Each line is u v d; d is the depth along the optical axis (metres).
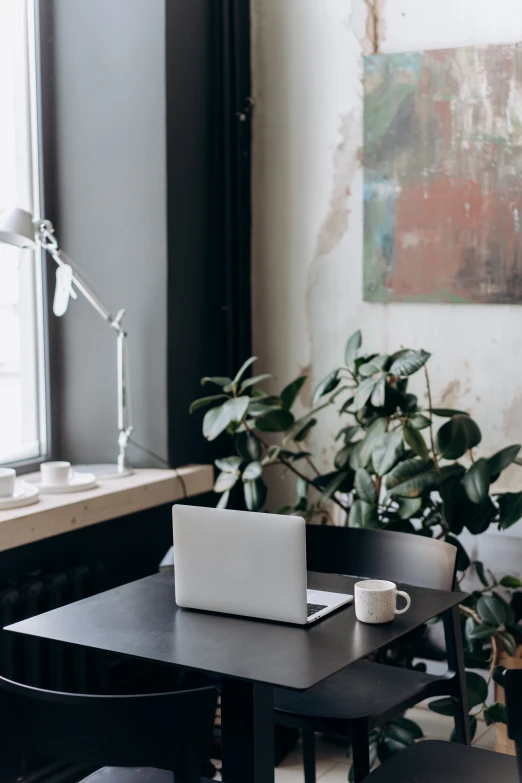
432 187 3.46
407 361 2.91
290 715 2.32
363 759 2.27
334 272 3.68
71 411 3.56
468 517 2.91
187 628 2.03
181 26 3.41
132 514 3.47
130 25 3.37
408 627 2.03
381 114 3.52
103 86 3.42
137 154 3.40
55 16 3.46
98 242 3.49
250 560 2.07
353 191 3.62
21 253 3.42
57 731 1.66
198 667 1.81
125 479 3.30
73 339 3.54
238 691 1.81
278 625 2.05
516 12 3.33
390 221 3.54
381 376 2.90
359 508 3.00
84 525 2.98
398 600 2.22
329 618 2.09
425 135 3.46
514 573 3.36
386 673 2.57
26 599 2.88
